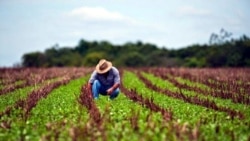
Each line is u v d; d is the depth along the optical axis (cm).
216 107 2094
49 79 4312
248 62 11000
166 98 2538
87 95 2273
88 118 1689
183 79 4347
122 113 1825
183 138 1345
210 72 5859
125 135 1408
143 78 4044
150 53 17862
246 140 1426
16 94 2808
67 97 2481
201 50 14275
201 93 2919
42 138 1374
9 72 5462
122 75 4778
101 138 1374
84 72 5581
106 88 2345
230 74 5297
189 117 1805
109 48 19500
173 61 15150
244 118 1831
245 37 11388
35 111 1986
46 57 15562
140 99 2283
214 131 1509
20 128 1611
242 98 2506
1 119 1791
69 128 1507
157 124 1566
